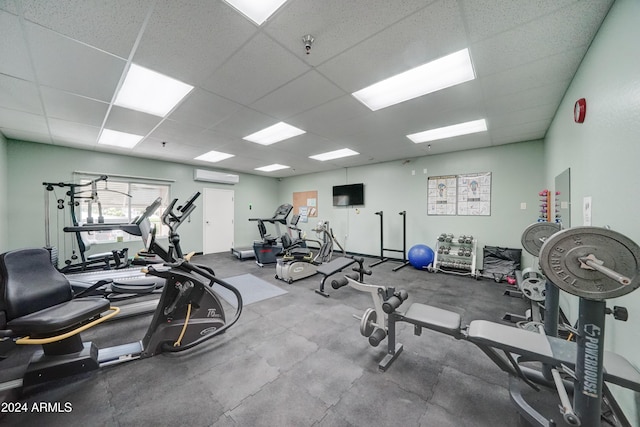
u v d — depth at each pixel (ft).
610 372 3.49
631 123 4.06
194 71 6.73
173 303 6.66
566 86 7.48
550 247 3.10
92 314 5.59
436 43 5.64
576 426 3.25
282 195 27.02
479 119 10.18
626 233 4.24
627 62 4.13
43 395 4.98
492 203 14.25
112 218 16.39
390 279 13.53
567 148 7.89
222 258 19.52
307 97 8.27
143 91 7.92
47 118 9.88
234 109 9.21
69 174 14.56
